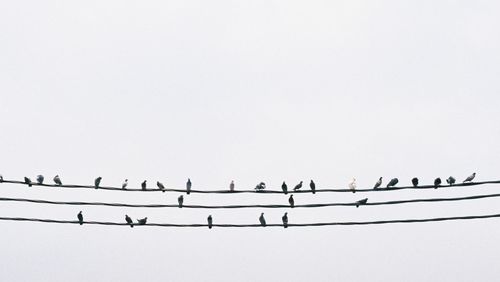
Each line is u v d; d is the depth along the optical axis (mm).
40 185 35188
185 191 35219
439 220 33938
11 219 34625
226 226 35000
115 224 35312
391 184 39156
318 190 34812
